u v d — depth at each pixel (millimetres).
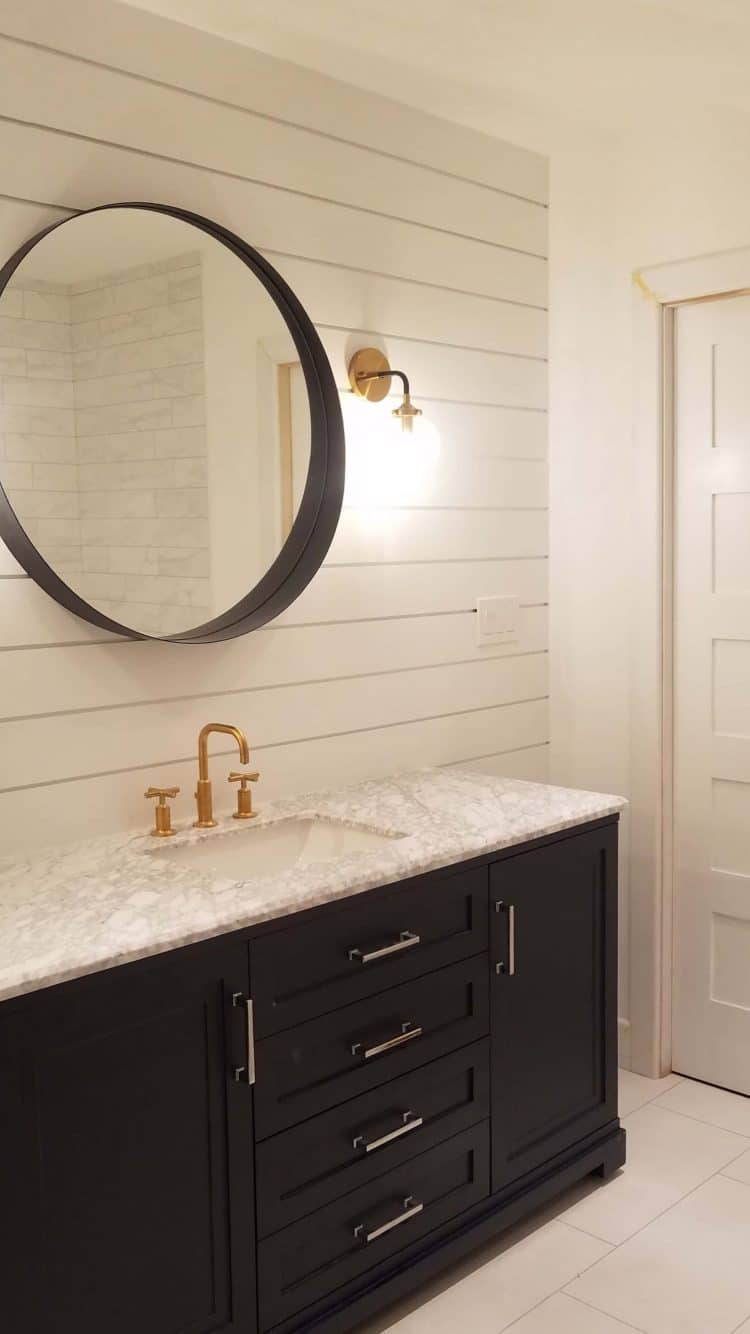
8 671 2107
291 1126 1966
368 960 2047
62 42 2086
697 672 2979
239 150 2377
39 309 2072
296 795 2609
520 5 2223
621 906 3127
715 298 2811
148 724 2324
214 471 2363
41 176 2078
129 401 2213
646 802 3035
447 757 2949
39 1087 1626
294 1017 1953
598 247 2990
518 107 2752
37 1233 1636
